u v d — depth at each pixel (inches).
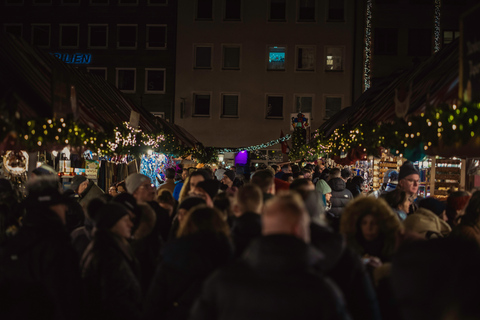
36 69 294.0
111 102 471.8
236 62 1528.1
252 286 95.6
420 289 102.6
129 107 543.2
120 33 1528.1
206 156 1157.1
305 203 156.2
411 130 245.6
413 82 288.7
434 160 414.3
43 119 260.1
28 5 1523.1
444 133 209.0
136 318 157.1
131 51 1519.4
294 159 1011.3
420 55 1494.8
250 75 1520.7
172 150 664.4
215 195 229.3
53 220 151.5
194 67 1519.4
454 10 1486.2
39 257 145.6
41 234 148.3
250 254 99.0
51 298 144.9
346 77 1503.4
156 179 690.8
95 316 156.0
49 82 289.9
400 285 106.4
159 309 140.3
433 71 264.2
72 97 289.3
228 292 97.4
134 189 253.0
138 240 199.8
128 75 1524.4
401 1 1493.6
